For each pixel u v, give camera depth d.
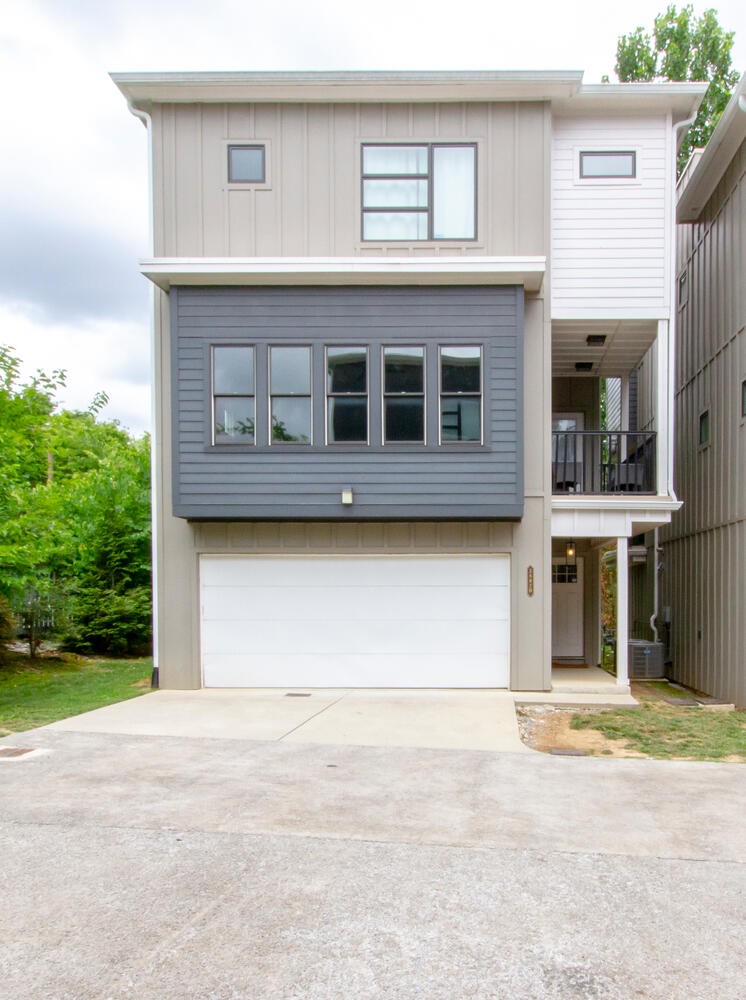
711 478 10.83
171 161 9.25
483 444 8.68
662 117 9.38
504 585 9.16
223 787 4.89
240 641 9.30
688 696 10.47
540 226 9.12
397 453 8.71
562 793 4.84
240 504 8.76
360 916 3.04
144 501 14.28
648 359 13.96
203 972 2.61
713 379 10.88
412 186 9.19
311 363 8.77
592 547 11.68
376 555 9.22
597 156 9.42
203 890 3.29
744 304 9.61
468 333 8.73
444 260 8.51
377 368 8.73
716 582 10.45
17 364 9.98
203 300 8.82
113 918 3.02
